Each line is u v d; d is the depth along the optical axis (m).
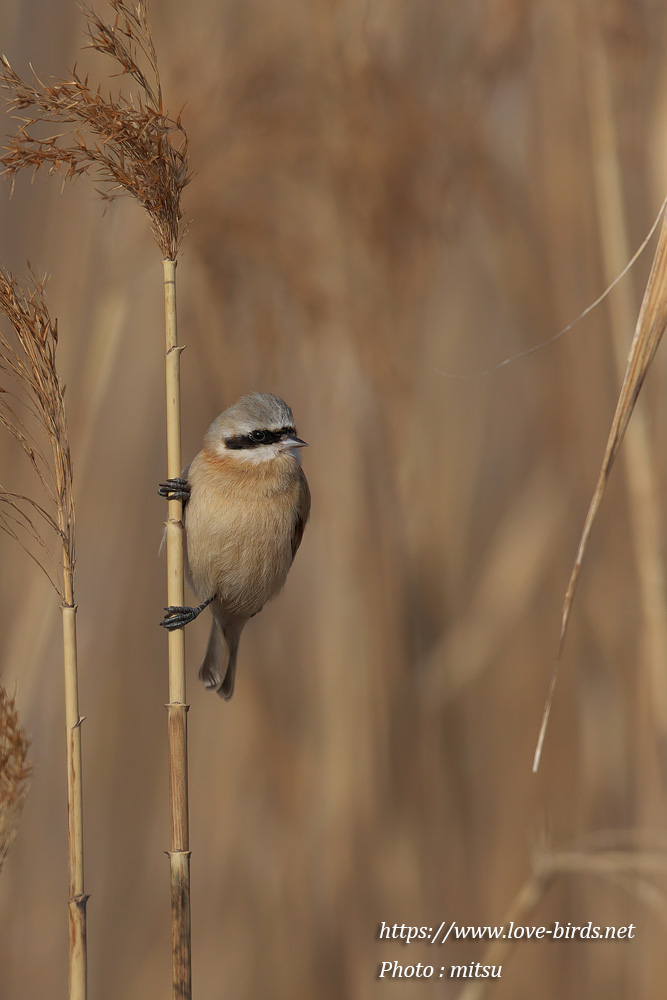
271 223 10.70
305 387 11.37
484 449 12.78
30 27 11.27
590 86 9.72
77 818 5.37
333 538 11.22
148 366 12.02
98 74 10.61
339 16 11.09
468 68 11.85
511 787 12.20
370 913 11.02
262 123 10.62
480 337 12.87
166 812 12.09
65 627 5.43
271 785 11.46
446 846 11.31
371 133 10.75
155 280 11.86
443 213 11.19
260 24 11.22
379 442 11.30
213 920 11.53
